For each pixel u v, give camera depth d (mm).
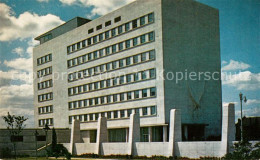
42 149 74062
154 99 66188
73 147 72125
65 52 91625
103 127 65562
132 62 71562
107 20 78312
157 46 66188
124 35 73562
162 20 65625
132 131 56469
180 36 68688
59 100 93375
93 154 63281
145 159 51406
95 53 81688
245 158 38406
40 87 101875
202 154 45438
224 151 42719
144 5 69188
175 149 49312
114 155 58625
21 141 75625
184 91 68000
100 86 79875
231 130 43469
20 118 68938
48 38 101750
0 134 72688
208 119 72312
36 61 104062
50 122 96812
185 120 67375
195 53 71375
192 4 72000
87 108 83438
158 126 66188
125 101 72625
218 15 77875
